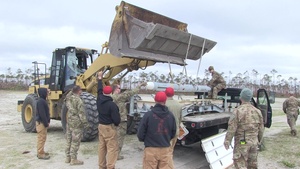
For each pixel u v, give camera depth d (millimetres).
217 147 5766
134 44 6027
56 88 8969
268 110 7840
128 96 5805
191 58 7230
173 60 6742
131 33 6074
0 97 24516
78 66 9367
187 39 6555
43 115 5910
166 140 3914
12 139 8062
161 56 6531
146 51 6250
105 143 5039
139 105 6777
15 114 14195
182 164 5992
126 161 6008
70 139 5750
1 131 9484
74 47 8984
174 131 4055
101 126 4957
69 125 5684
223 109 7816
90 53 9508
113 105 4891
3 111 15234
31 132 9281
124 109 5945
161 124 3879
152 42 6070
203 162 6164
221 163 5590
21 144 7406
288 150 7344
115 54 6148
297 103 9648
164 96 3967
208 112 7293
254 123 4148
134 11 6391
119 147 6090
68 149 5766
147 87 5688
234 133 4188
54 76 9078
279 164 6129
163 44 6285
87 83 8398
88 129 7359
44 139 6023
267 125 7824
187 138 6137
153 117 3881
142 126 3895
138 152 6812
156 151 3848
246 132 4156
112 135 4945
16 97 24844
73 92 5664
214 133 6598
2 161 5852
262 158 6570
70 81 8805
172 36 6188
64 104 8086
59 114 8828
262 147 7328
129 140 8203
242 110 4188
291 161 6340
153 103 6441
